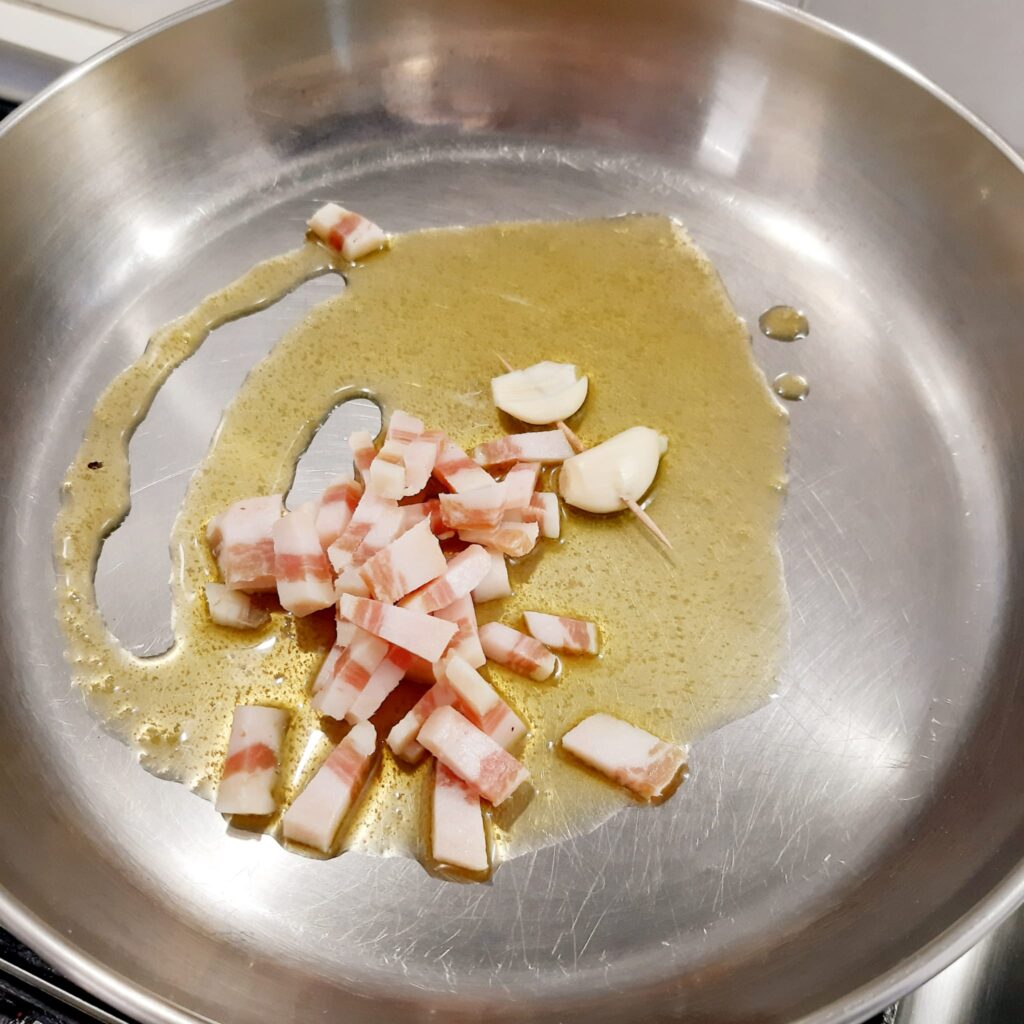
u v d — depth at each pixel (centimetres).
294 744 22
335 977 20
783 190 30
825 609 24
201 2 28
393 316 28
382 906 21
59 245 28
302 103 30
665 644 24
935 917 20
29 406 27
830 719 23
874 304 28
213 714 23
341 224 29
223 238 29
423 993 20
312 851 21
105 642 24
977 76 28
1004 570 25
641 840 22
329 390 27
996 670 24
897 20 28
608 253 29
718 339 28
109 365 27
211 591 24
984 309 27
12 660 24
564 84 30
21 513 25
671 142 31
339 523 24
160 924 20
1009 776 22
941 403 27
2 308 27
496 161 31
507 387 26
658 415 27
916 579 25
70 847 21
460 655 22
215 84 29
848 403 27
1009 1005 19
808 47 28
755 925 21
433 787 22
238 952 20
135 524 25
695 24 28
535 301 28
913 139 27
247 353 27
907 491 26
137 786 22
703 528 25
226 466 26
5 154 26
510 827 22
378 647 22
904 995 18
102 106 27
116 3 31
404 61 30
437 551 23
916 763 23
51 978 19
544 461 25
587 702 23
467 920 21
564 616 24
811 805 22
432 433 25
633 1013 20
